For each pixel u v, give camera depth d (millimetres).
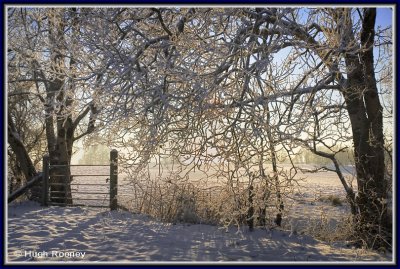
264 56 5621
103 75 5922
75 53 6902
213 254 6496
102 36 6312
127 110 5660
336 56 6477
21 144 12727
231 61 5703
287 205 7617
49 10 8070
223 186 7168
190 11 6262
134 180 7414
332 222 9570
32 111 12914
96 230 8328
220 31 6551
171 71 5582
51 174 12578
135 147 6762
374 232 7609
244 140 6027
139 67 5766
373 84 7680
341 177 8242
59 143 12680
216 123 6098
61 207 11539
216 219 9102
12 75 11266
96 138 7090
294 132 5535
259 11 6441
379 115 7871
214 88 5520
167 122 5895
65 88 6520
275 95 5535
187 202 9375
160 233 8062
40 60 8641
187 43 6125
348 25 6457
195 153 6301
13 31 11523
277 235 8086
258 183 6723
